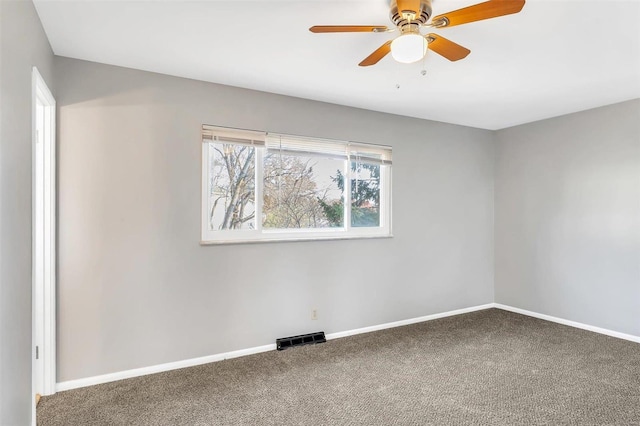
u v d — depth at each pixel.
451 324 4.16
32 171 1.96
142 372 2.84
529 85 3.20
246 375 2.83
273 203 3.50
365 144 3.94
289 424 2.17
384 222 4.11
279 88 3.28
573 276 4.07
